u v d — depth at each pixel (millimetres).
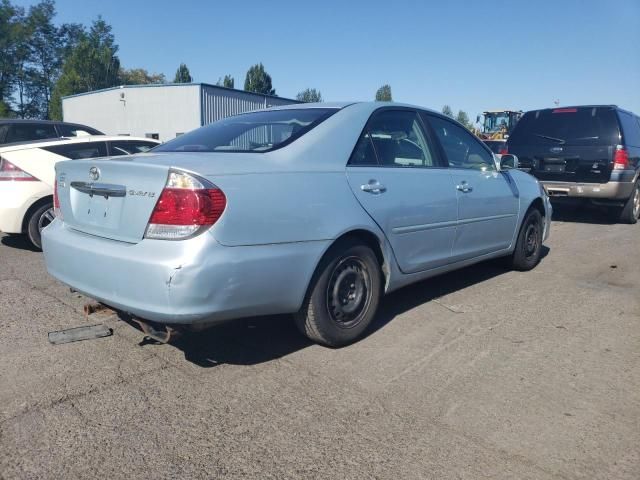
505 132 32781
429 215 4211
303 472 2412
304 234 3242
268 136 3631
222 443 2611
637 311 4605
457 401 3033
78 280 3262
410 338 3916
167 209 2852
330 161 3562
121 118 31156
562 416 2896
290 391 3115
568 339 3959
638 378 3350
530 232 5832
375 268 3799
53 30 69438
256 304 3086
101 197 3230
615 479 2395
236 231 2928
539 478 2389
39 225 6516
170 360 3498
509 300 4848
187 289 2781
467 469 2443
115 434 2670
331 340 3602
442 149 4602
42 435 2650
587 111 9180
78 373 3299
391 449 2584
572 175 9195
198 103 28234
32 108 69688
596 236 8281
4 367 3361
